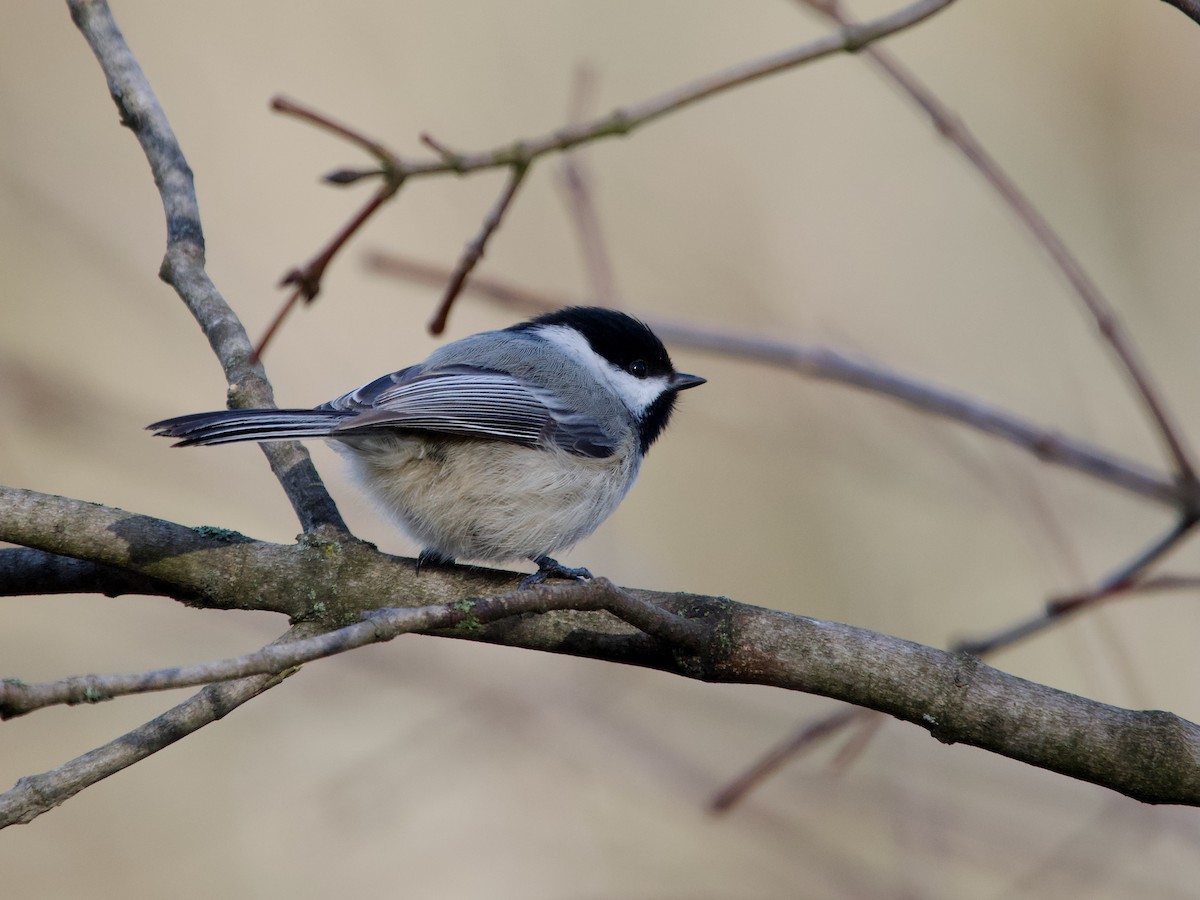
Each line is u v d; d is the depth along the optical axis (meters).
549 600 5.02
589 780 10.11
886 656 5.68
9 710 3.88
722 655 5.70
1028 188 13.85
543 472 7.44
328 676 10.62
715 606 5.83
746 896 9.38
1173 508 7.30
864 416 12.05
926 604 12.33
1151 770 5.39
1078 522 10.96
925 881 8.78
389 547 9.60
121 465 10.59
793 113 14.52
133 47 14.25
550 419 7.56
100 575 5.88
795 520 12.87
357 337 13.09
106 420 10.59
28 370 10.59
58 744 10.87
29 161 13.01
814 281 13.69
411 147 14.06
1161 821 8.38
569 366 8.06
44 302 12.59
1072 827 9.07
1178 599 10.98
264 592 5.84
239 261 13.34
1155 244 13.36
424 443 7.30
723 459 13.08
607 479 7.78
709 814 6.79
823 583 12.63
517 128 14.16
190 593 5.81
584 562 10.23
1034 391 12.60
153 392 12.49
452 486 7.30
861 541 12.73
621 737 10.05
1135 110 13.71
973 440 11.75
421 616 4.64
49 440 10.80
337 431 6.32
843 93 14.50
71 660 10.87
